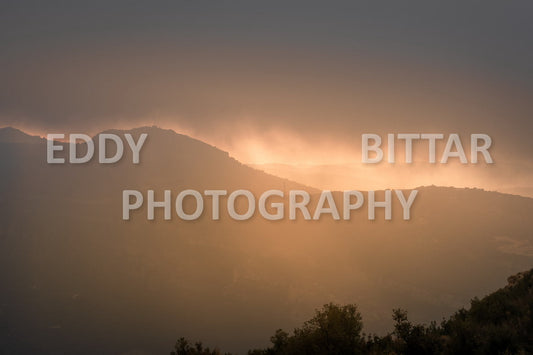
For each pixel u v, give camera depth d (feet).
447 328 50.80
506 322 47.14
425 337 47.50
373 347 49.26
